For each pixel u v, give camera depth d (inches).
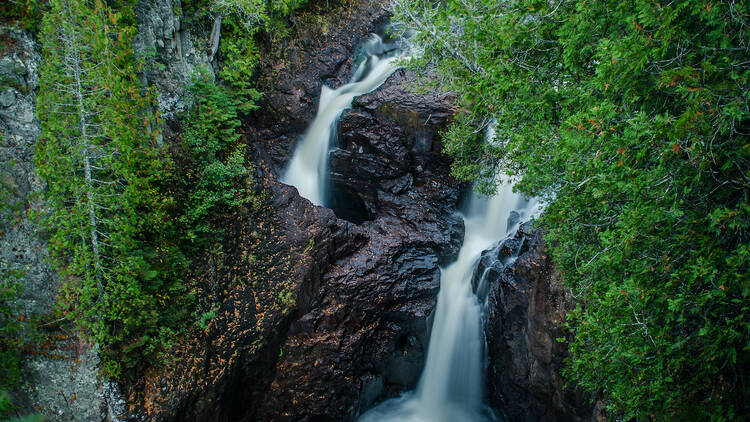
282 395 482.0
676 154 185.5
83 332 331.6
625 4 210.8
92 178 335.9
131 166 353.7
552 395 420.5
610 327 230.5
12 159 313.7
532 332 425.1
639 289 205.8
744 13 176.7
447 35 408.5
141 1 422.3
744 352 212.1
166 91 458.3
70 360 332.5
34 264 323.6
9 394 325.1
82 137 318.7
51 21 305.0
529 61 316.2
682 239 203.5
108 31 325.4
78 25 313.3
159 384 365.4
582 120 225.0
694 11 178.9
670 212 193.2
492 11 315.0
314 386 484.4
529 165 308.3
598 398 354.9
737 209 193.6
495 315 489.1
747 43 185.3
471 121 458.9
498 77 315.0
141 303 350.9
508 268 476.7
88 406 334.6
